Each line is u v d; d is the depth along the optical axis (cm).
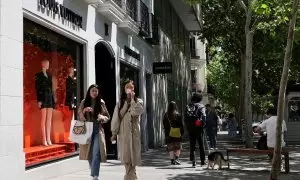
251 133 2181
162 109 2497
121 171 1227
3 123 846
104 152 898
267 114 1303
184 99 3459
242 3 2164
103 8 1396
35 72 1046
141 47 2027
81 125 884
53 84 1132
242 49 2891
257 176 1162
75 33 1209
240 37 2822
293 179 1123
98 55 1595
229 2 2698
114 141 898
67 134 1198
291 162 1547
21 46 924
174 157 1440
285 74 923
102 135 902
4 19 866
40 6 1005
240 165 1423
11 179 860
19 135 905
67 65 1214
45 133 1087
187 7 3077
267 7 1128
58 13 1098
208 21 2933
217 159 1314
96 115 900
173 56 2992
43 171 990
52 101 1124
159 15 2498
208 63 5975
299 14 1162
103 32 1463
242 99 3056
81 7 1268
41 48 1070
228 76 5075
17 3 909
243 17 2686
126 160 871
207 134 2053
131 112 870
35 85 1046
